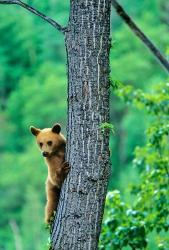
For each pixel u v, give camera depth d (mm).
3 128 59844
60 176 9828
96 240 9789
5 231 50406
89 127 9672
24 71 47469
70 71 9766
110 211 14023
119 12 15078
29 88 59344
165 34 59125
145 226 13852
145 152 15312
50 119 60375
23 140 60062
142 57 62188
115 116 59250
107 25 9766
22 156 56781
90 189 9680
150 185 14688
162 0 56688
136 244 13453
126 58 61031
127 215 13773
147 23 59500
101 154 9695
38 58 47281
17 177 55125
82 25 9695
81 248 9711
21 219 52344
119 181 51469
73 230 9711
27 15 44625
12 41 44781
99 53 9703
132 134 55500
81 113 9680
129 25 15273
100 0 9695
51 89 59656
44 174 55406
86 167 9664
